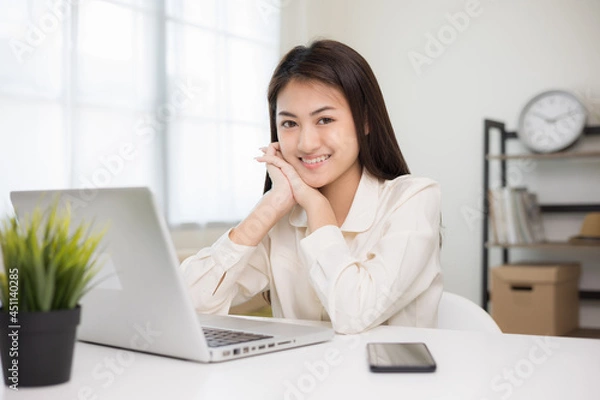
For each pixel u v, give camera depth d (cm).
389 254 118
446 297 134
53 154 270
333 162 135
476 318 128
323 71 133
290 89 135
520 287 347
